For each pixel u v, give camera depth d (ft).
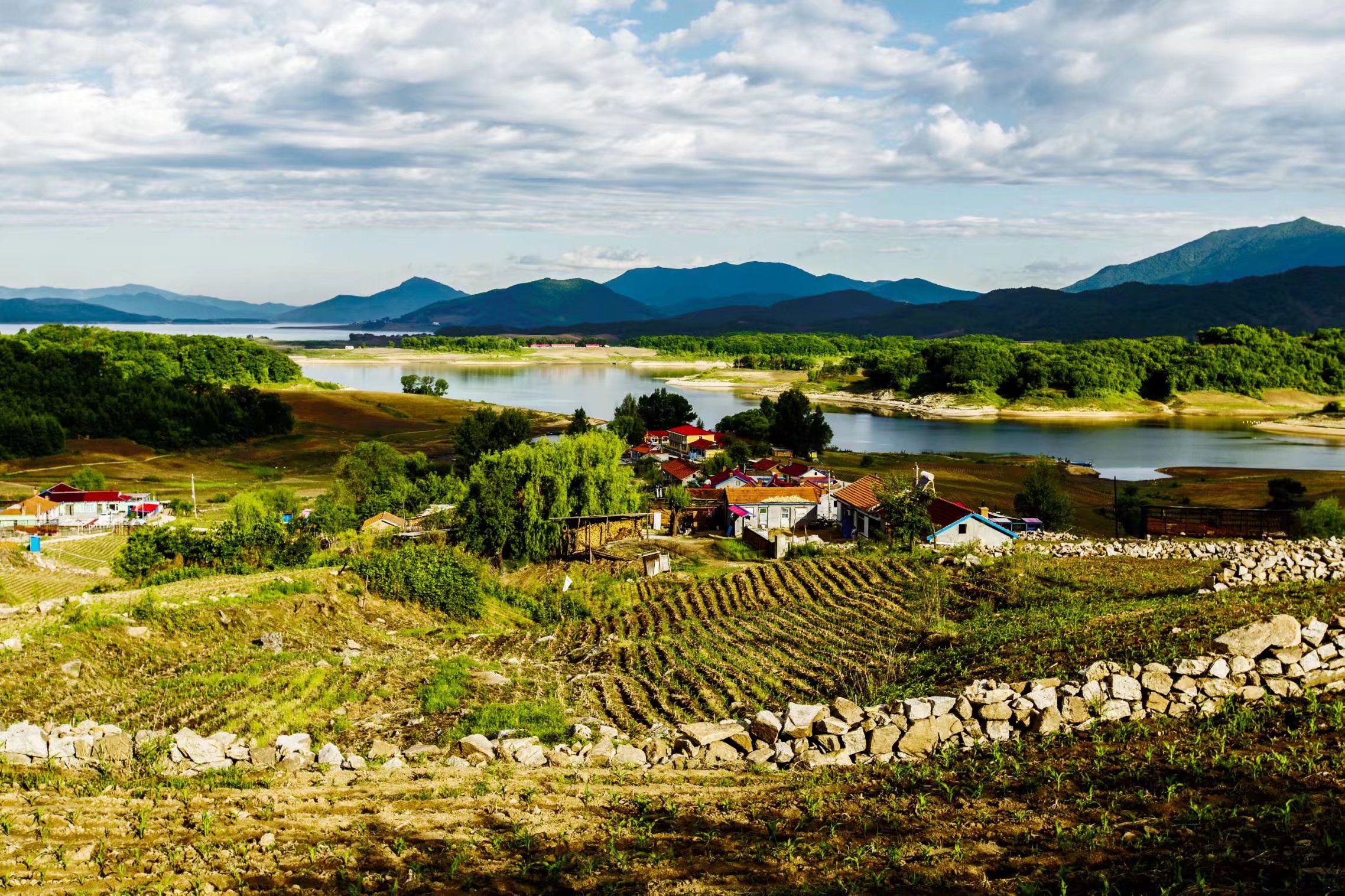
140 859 36.63
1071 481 307.37
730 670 85.51
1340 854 30.94
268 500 233.14
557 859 36.42
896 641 92.73
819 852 36.06
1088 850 34.04
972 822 38.06
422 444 401.08
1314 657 49.06
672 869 35.32
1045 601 104.63
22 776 47.01
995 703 50.11
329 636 102.73
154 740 51.13
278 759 51.39
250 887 34.60
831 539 202.69
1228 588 90.48
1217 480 320.50
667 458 345.72
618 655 95.86
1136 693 49.37
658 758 51.83
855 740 50.06
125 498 252.83
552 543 181.88
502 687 80.69
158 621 90.79
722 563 175.32
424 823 40.86
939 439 475.72
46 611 91.25
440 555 137.69
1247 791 37.47
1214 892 29.50
